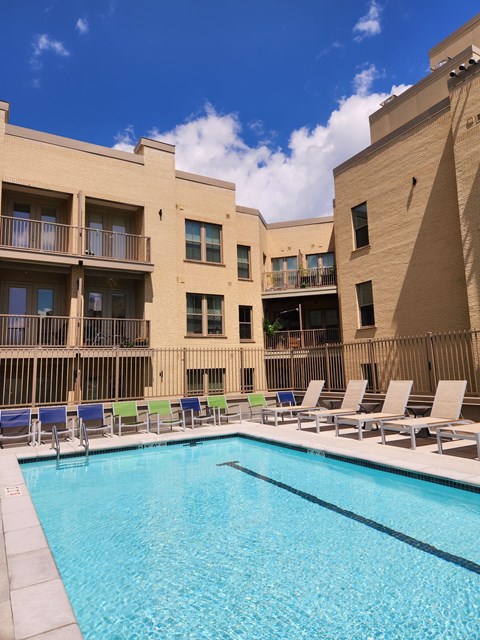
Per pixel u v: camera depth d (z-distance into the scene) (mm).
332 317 22828
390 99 18312
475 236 12242
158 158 17844
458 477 6402
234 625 3434
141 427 13602
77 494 7238
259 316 21516
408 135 15375
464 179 12625
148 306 16828
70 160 15805
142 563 4590
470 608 3570
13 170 14703
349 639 3201
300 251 23203
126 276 16656
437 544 4867
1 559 4164
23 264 14656
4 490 6855
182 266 18484
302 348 17188
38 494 7262
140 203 17078
